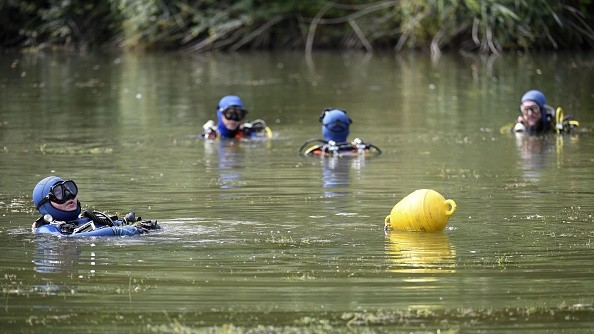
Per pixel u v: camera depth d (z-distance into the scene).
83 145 37.09
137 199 27.19
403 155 34.72
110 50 78.44
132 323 16.81
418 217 22.81
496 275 19.27
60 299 18.05
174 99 50.78
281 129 41.34
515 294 18.09
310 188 28.77
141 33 77.75
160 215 25.08
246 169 32.16
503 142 37.53
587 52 70.88
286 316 17.03
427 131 40.19
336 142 36.19
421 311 17.23
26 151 35.62
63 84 57.00
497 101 48.53
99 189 28.67
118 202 26.80
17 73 62.66
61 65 67.50
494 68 62.62
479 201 26.52
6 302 17.91
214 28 76.62
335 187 28.86
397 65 66.25
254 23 78.25
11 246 21.64
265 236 22.59
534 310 17.23
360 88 54.66
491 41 71.44
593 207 25.64
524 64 64.38
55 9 78.50
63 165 32.81
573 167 32.00
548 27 71.19
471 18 73.62
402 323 16.64
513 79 56.81
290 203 26.48
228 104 39.28
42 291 18.52
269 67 66.06
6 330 16.58
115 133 40.06
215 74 62.06
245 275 19.34
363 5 77.44
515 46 71.81
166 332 16.38
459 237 22.34
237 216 24.84
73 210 23.47
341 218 24.55
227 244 21.80
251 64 68.12
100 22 79.56
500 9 69.25
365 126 41.75
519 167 32.12
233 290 18.45
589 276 19.14
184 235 22.62
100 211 25.59
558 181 29.48
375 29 77.38
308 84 56.72
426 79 58.12
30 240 22.17
